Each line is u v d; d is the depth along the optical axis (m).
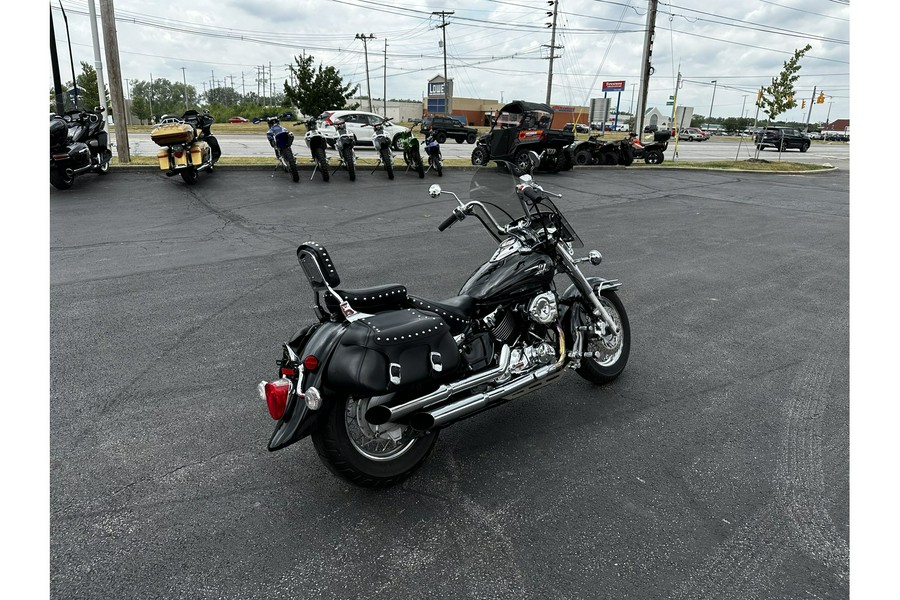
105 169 13.26
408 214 10.52
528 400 3.97
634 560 2.52
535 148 17.91
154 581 2.38
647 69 25.84
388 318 2.81
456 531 2.69
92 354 4.47
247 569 2.45
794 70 23.55
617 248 8.34
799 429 3.59
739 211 11.88
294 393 2.66
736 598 2.32
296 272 6.68
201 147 13.03
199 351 4.55
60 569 2.42
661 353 4.72
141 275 6.47
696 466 3.21
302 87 42.75
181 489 2.96
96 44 15.30
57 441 3.33
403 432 2.99
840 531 2.70
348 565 2.48
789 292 6.35
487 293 3.36
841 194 14.84
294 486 3.01
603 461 3.26
